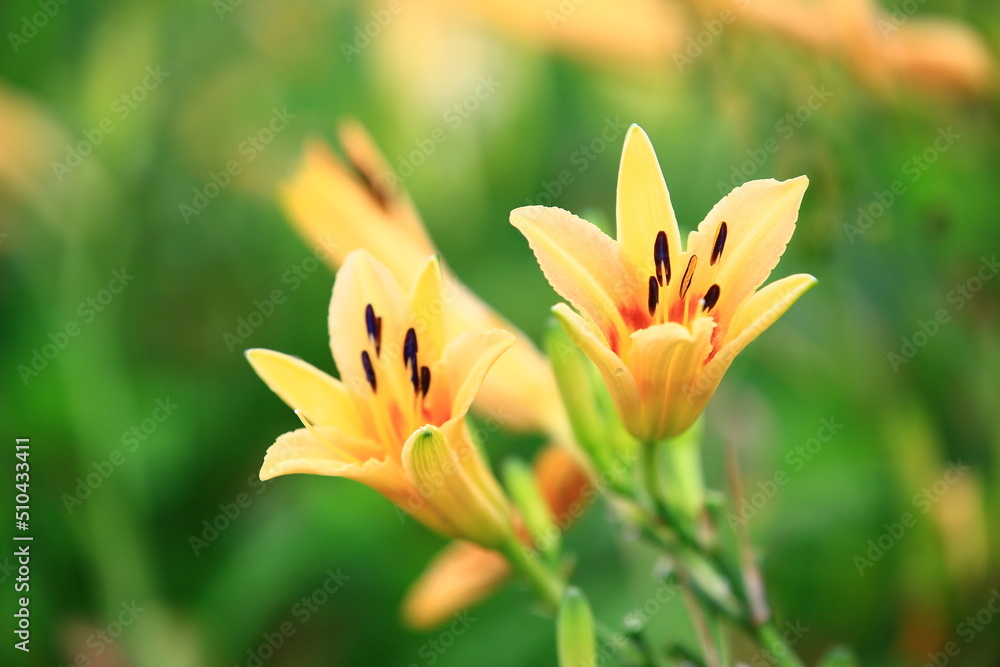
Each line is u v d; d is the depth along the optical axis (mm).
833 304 811
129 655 841
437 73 1021
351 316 635
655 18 819
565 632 646
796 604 804
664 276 621
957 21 808
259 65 1044
